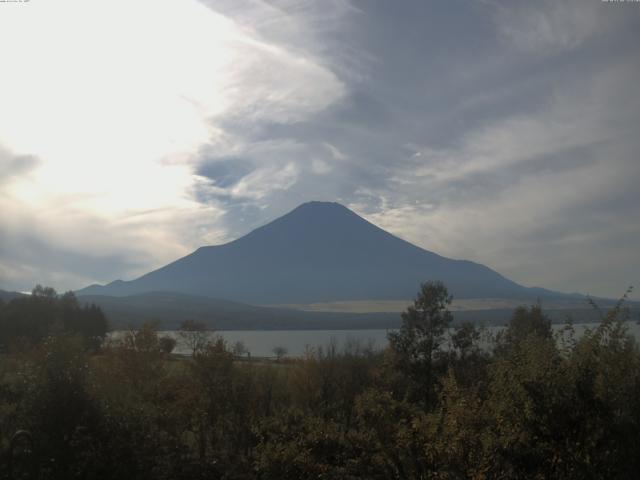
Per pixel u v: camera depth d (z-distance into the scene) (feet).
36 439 35.50
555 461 22.08
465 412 25.55
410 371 73.97
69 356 39.55
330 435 38.29
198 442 61.72
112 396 40.57
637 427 21.47
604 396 21.93
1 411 37.60
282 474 37.52
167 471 38.22
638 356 23.66
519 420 23.08
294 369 96.94
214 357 67.82
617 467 21.18
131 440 36.96
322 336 379.14
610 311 24.81
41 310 154.81
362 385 91.15
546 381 22.68
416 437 28.86
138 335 76.43
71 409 36.63
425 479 27.32
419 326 78.07
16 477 34.27
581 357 23.08
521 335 37.47
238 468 41.63
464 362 71.77
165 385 67.00
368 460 32.50
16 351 62.28
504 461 23.40
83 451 35.22
